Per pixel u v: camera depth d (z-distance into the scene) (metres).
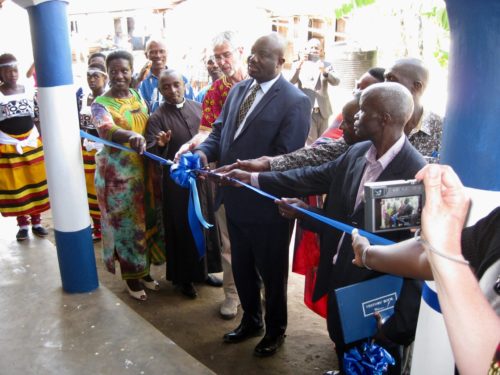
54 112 2.55
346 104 2.14
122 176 3.11
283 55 2.43
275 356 2.76
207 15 8.84
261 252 2.57
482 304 0.85
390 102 1.73
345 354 1.86
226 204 2.65
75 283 2.82
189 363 2.26
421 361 1.35
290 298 3.40
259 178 2.28
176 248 3.29
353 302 1.72
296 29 7.36
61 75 2.51
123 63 3.02
